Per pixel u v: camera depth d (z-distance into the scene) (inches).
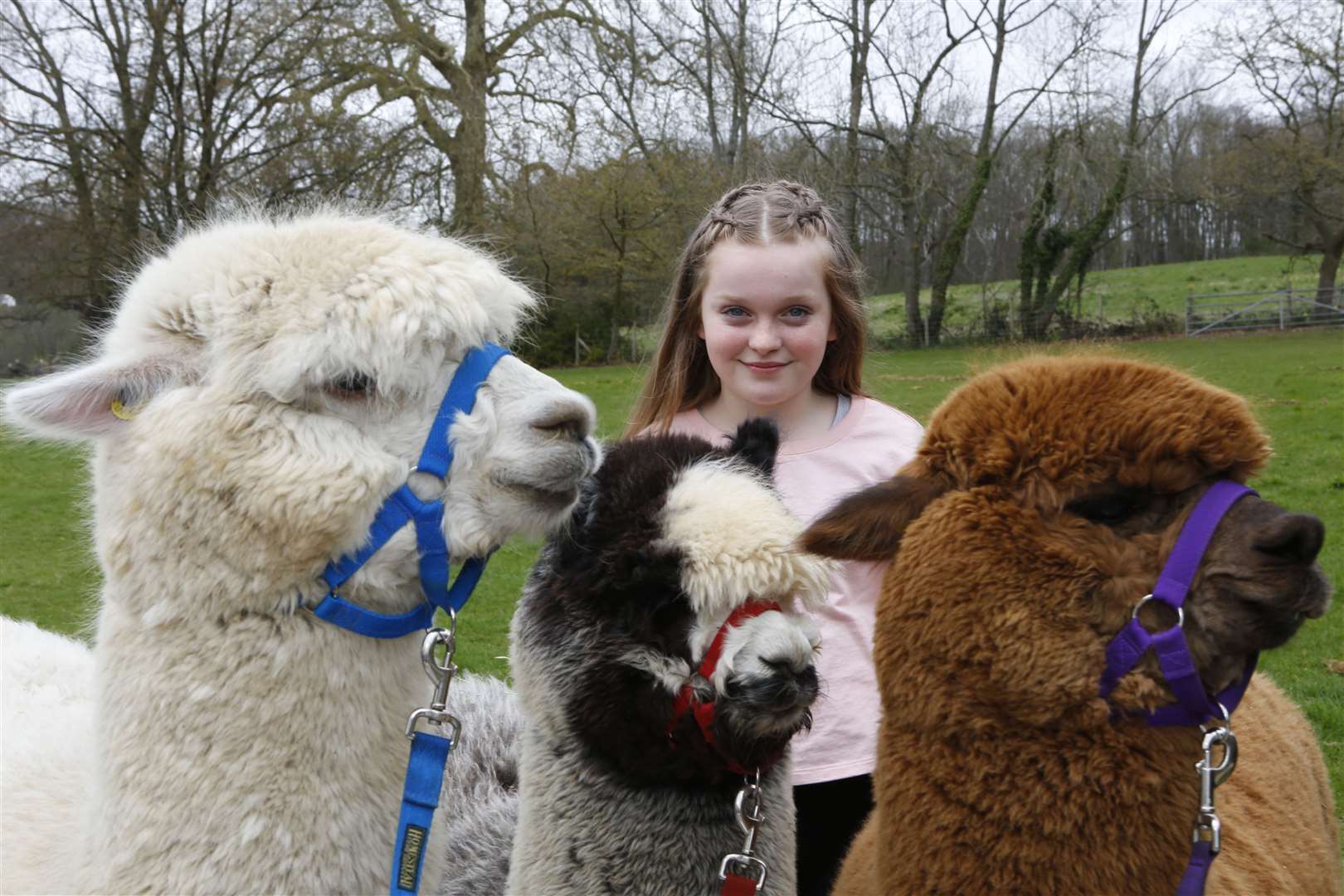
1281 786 119.3
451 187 988.6
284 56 861.2
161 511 91.5
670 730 91.7
